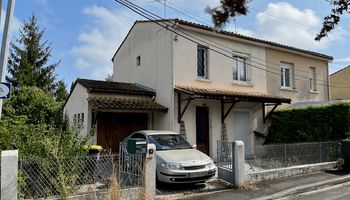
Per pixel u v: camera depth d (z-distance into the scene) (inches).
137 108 523.2
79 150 327.3
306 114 606.2
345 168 489.7
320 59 825.5
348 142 490.3
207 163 372.5
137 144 311.4
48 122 575.5
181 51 568.4
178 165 354.3
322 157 509.7
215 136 596.1
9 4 314.2
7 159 248.2
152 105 553.0
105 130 533.3
